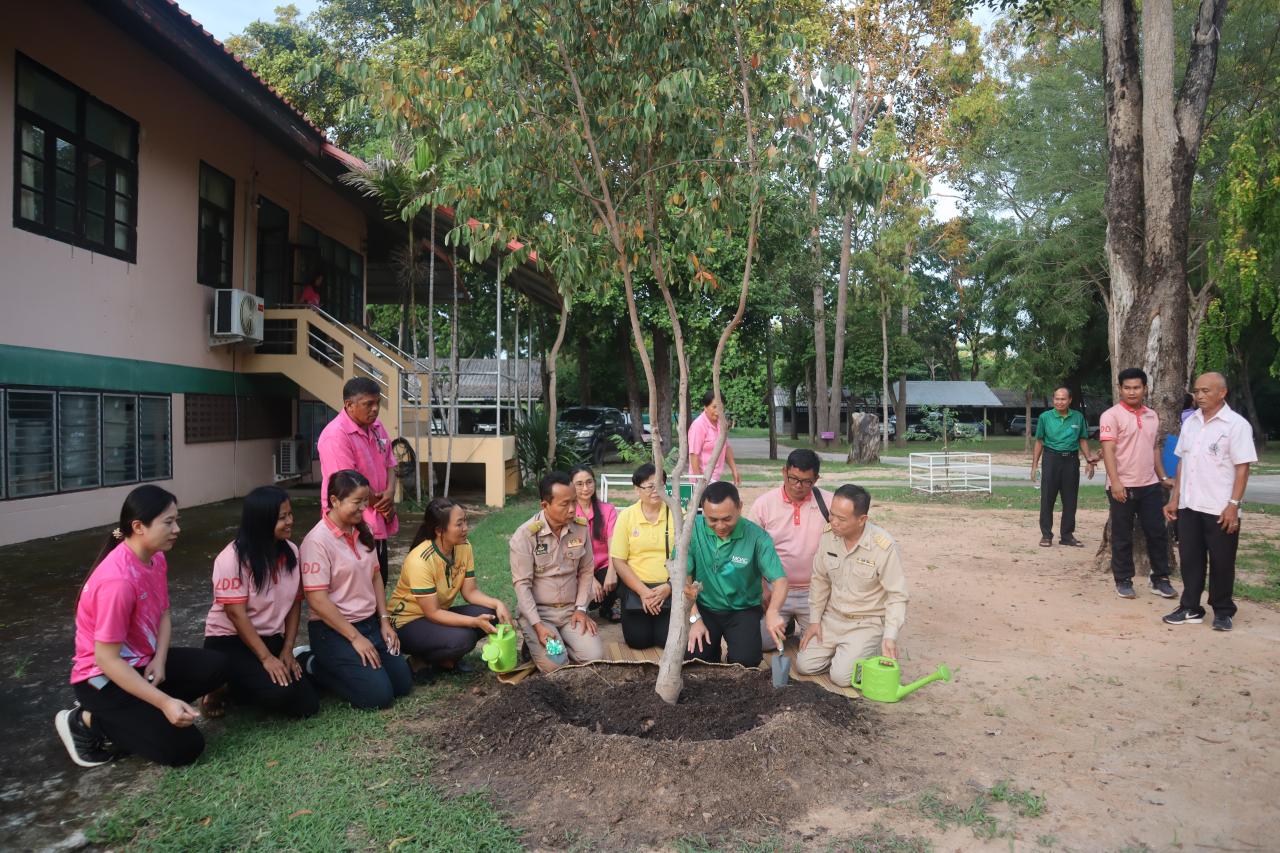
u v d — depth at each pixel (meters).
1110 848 2.97
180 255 11.00
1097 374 36.00
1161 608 6.43
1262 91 18.16
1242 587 7.13
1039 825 3.12
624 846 2.96
